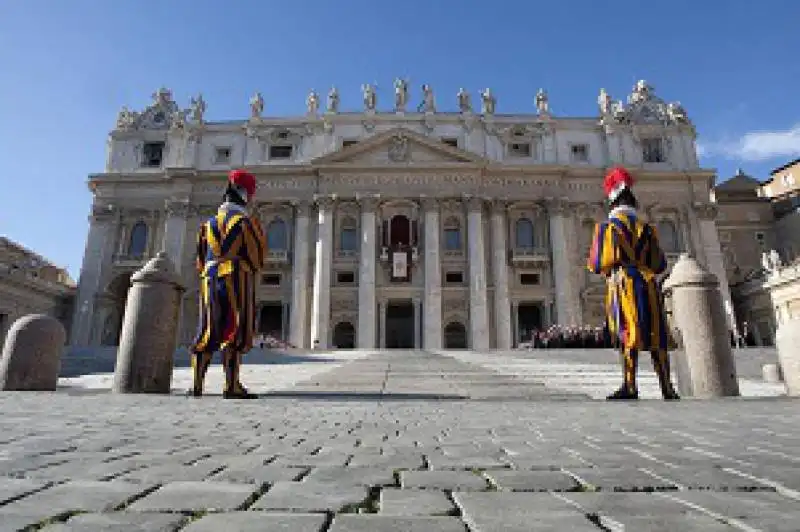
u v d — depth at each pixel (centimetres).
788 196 4697
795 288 3584
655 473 241
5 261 3956
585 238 4203
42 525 162
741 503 189
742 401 689
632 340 745
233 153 4416
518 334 3978
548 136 4422
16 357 848
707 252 4138
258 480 228
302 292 3972
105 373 1484
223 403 650
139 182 4322
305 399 734
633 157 4384
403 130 4209
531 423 447
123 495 199
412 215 4172
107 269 4119
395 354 2236
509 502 194
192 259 4116
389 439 355
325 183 4209
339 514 180
